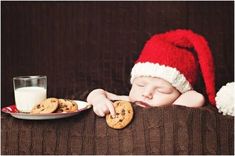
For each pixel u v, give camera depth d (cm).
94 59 204
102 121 101
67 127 102
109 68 202
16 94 112
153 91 118
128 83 196
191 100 117
